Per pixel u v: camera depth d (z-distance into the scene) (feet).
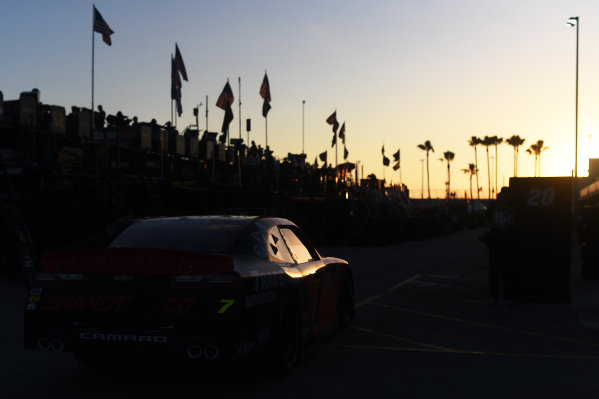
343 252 85.71
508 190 36.11
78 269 16.31
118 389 17.44
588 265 51.24
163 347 15.61
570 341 24.61
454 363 20.71
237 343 15.49
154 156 69.21
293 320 19.52
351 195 108.58
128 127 63.10
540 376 18.97
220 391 17.22
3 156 51.65
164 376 18.84
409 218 123.95
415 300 37.37
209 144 78.07
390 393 17.07
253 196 80.28
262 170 88.22
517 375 19.07
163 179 60.90
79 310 16.08
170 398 16.57
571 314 31.68
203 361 16.85
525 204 35.76
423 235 132.77
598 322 28.09
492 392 17.20
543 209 35.55
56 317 16.30
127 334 15.80
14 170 48.85
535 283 35.53
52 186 50.93
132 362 20.26
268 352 17.84
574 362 20.88
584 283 48.47
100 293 16.08
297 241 22.43
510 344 23.94
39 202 48.70
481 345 23.73
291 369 19.19
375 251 88.22
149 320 15.61
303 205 98.02
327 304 24.11
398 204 127.95
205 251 17.61
